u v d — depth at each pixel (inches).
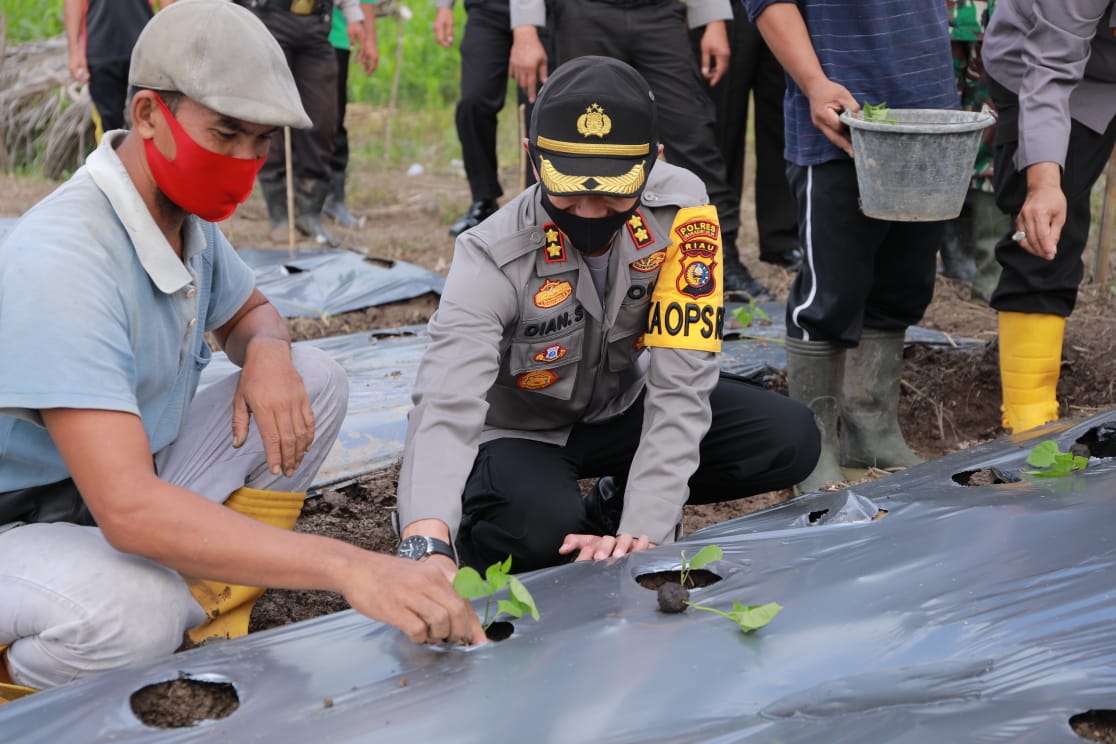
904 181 110.0
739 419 102.0
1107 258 197.0
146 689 67.8
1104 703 62.4
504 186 309.0
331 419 94.3
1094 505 84.0
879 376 134.3
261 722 63.0
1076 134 124.6
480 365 85.0
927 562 77.5
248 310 96.0
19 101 334.0
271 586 69.2
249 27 72.4
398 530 93.1
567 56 194.7
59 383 69.4
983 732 60.1
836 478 128.5
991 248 193.3
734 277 202.8
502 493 95.2
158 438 84.7
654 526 87.0
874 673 66.1
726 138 218.4
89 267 73.2
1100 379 157.1
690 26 199.0
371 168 333.1
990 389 160.7
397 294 193.9
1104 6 117.2
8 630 76.8
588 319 92.6
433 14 430.0
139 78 72.7
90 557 76.0
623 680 65.7
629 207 83.0
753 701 63.9
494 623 74.6
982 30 185.9
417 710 63.4
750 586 76.4
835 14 119.9
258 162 75.9
